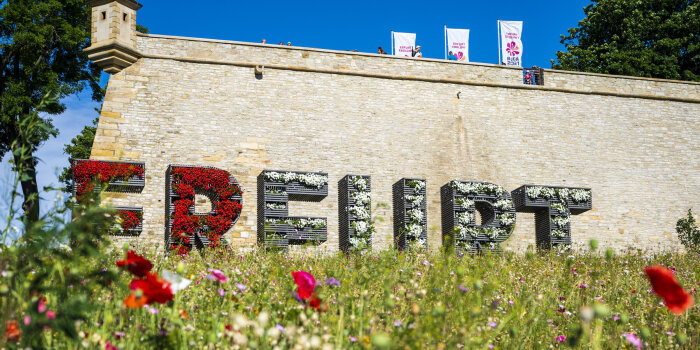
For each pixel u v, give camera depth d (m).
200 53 22.28
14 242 3.63
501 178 24.22
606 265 10.80
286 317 4.45
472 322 4.48
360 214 21.86
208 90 22.09
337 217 22.33
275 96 22.70
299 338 3.55
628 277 9.51
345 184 22.14
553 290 7.58
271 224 20.88
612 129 25.91
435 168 23.62
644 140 26.19
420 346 3.88
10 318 3.30
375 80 23.86
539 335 5.50
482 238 22.70
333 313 4.98
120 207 20.11
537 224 24.19
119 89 21.23
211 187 20.86
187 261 11.30
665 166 26.16
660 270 3.22
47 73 26.02
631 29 34.53
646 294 8.12
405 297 5.71
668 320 6.11
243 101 22.33
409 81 24.20
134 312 4.39
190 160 21.34
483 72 25.08
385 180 23.02
